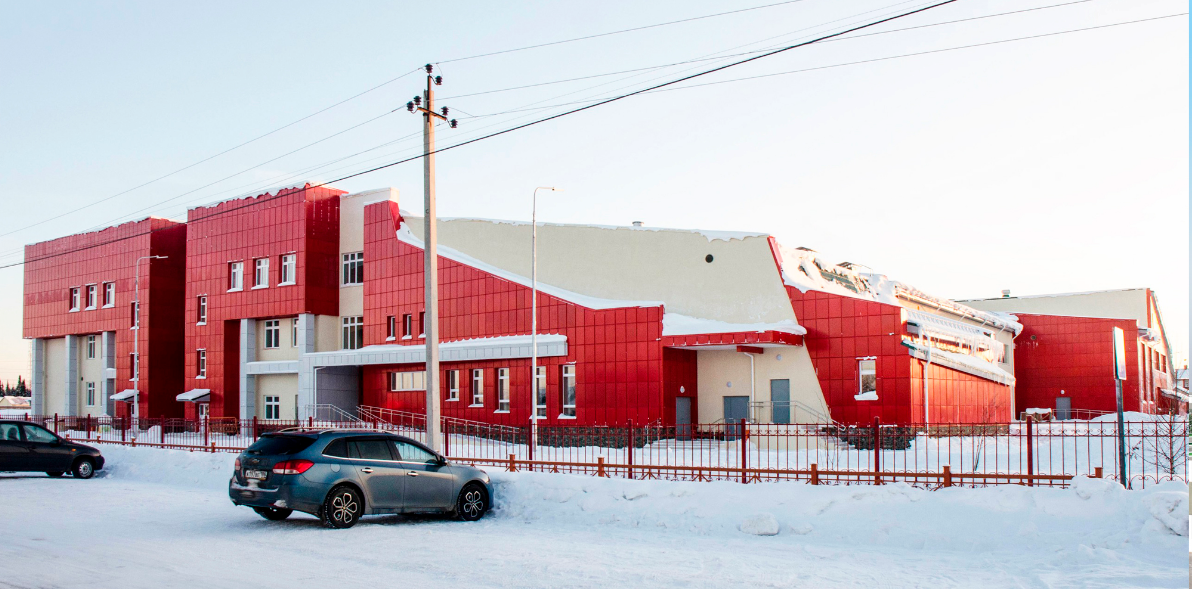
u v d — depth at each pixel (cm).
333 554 1238
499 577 1073
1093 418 4816
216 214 5038
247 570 1117
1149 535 1188
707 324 3431
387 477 1546
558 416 3669
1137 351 4878
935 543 1292
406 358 4141
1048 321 5062
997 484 1447
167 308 5462
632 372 3478
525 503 1688
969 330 4069
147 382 5303
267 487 1478
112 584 1027
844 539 1357
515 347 3784
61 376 6072
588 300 3753
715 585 1023
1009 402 4038
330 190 4731
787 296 3450
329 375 4478
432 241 2055
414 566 1145
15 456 2442
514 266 4053
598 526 1541
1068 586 993
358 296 4600
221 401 4853
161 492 2134
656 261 3725
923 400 3256
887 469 2095
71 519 1627
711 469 1694
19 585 1022
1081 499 1323
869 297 3916
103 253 5747
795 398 3391
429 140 2081
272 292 4691
